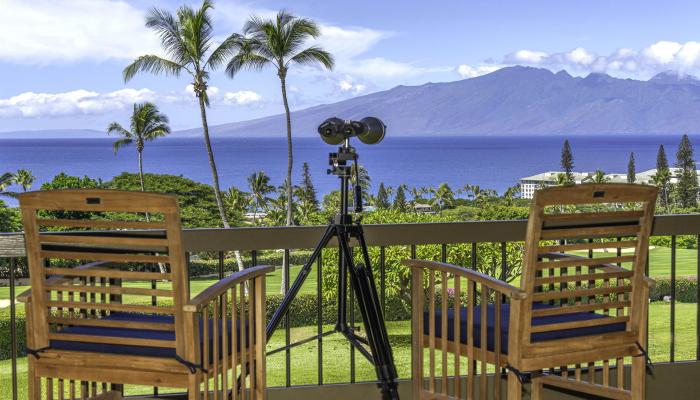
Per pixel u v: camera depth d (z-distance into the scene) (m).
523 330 2.07
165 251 2.00
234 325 2.16
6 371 15.72
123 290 1.95
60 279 2.08
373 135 2.70
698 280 3.10
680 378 3.08
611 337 2.19
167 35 32.38
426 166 178.88
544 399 2.96
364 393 2.83
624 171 199.75
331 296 18.95
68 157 187.38
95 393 2.41
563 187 2.03
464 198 47.41
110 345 1.98
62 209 1.93
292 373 17.36
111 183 46.38
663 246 43.00
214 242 2.65
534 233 2.04
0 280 24.25
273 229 2.70
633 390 2.26
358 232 2.72
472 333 2.29
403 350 17.95
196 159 186.50
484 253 14.81
